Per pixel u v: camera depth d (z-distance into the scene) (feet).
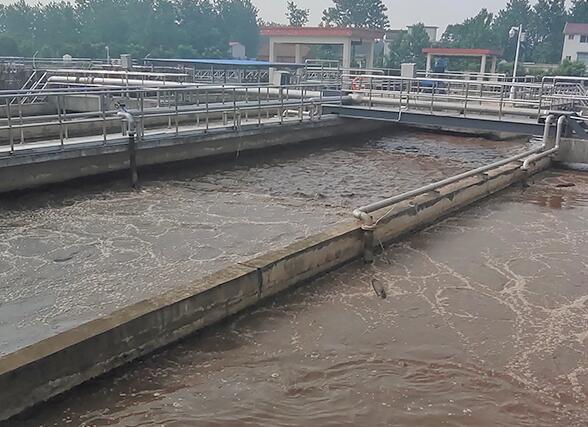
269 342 19.29
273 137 52.70
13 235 29.71
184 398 16.25
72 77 72.33
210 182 41.88
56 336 16.19
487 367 18.21
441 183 32.22
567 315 21.85
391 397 16.52
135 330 17.38
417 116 55.77
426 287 24.03
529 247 29.09
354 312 21.62
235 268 21.29
